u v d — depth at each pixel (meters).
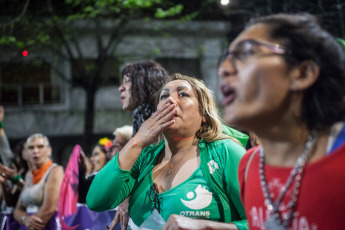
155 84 2.53
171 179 1.83
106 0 9.81
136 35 12.13
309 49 0.96
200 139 1.89
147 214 1.82
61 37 10.84
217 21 12.51
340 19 4.57
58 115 12.96
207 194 1.73
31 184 3.91
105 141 4.09
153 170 1.93
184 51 12.54
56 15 10.67
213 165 1.77
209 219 1.71
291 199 0.99
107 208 1.88
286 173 1.02
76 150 3.21
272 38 0.97
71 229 3.19
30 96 12.61
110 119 12.92
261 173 1.08
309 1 4.83
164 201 1.78
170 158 1.91
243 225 1.67
